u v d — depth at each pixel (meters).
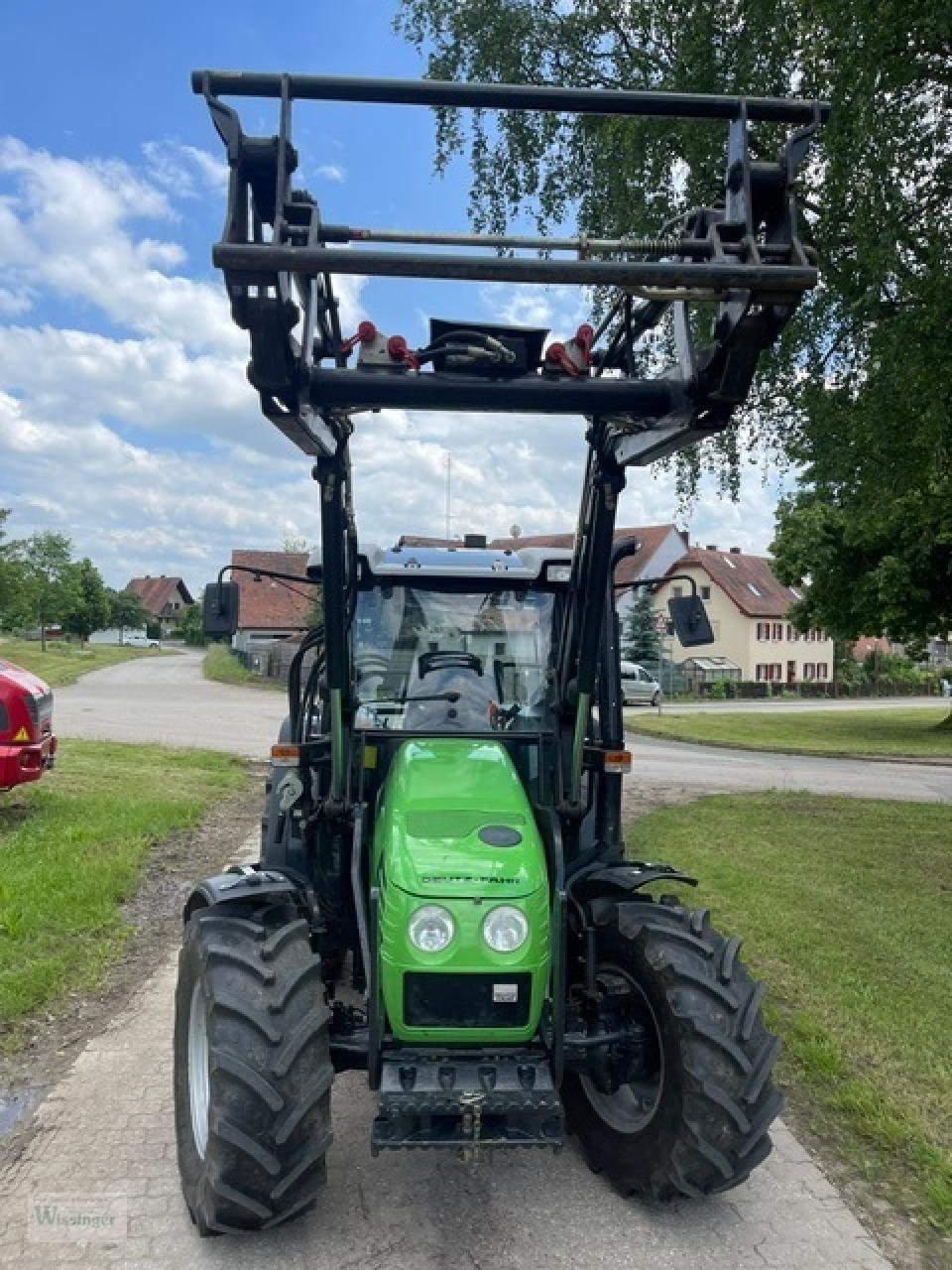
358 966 4.02
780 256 2.79
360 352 3.21
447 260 2.61
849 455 10.08
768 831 10.73
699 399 3.06
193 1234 3.30
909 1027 5.02
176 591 125.94
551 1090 3.10
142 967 5.80
